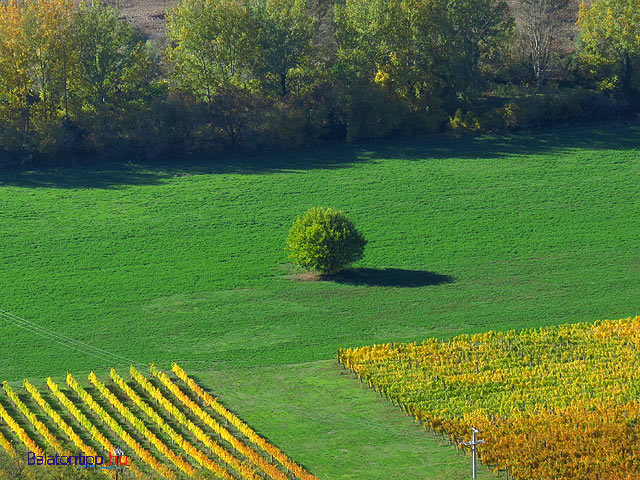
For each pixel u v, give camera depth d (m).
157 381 133.38
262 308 159.25
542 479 104.25
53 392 129.75
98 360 141.38
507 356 136.12
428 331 148.50
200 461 110.12
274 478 106.56
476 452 108.50
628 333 140.88
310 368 136.62
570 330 143.25
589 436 111.44
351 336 147.50
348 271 175.62
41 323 155.12
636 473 103.50
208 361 140.12
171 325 153.50
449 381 128.12
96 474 102.38
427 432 117.38
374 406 124.50
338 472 108.81
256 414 123.19
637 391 122.88
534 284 166.50
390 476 107.50
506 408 120.19
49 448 113.06
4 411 121.06
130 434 117.94
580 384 126.25
